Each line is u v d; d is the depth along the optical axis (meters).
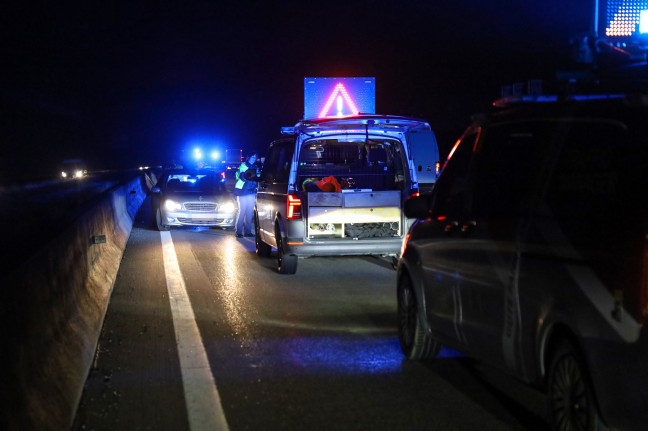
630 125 4.57
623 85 5.13
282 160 12.65
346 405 5.88
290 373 6.74
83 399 6.04
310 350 7.55
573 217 4.61
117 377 6.64
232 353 7.45
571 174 4.77
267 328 8.54
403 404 5.89
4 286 4.46
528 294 4.94
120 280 11.92
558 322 4.64
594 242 4.36
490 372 6.74
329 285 11.45
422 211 6.79
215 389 6.29
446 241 6.22
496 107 6.03
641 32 10.24
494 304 5.43
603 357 4.22
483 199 5.79
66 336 6.55
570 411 4.61
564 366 4.68
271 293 10.77
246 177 14.38
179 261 14.18
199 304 9.96
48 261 6.22
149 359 7.24
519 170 5.38
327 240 11.73
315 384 6.41
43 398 5.07
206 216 19.94
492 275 5.43
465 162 6.32
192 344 7.80
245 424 5.48
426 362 7.09
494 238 5.43
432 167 12.37
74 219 8.77
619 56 5.04
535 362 4.97
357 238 11.77
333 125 11.77
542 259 4.80
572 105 4.91
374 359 7.20
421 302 6.81
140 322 8.88
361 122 11.85
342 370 6.83
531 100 5.12
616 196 4.38
